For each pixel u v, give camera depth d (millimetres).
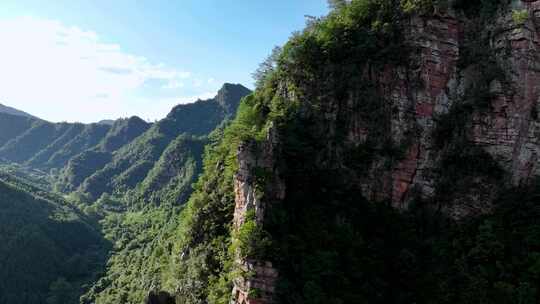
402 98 52719
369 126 53469
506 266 42188
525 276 40688
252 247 41875
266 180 45906
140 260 112062
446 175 50562
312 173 51844
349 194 51812
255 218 43812
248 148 47125
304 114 56250
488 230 44812
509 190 47281
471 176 49219
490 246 43719
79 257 149625
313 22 63656
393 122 52750
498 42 49812
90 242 173250
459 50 52594
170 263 75000
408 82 52844
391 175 52125
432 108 52031
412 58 52750
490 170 48500
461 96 51250
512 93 48094
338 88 55344
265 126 52531
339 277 42656
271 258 41625
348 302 41500
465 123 50344
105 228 194375
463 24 53062
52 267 138500
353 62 55469
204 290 50969
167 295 57750
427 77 52219
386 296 44562
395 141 52469
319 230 46281
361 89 54344
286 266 42250
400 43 53438
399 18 54094
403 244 48812
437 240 48062
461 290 42469
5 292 119438
